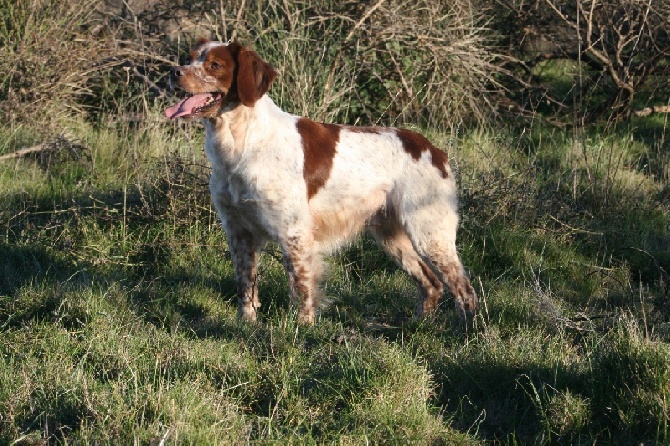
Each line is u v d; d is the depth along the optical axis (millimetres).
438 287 6297
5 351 4910
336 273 6816
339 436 4008
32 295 5711
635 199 8383
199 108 5449
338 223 5988
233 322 5566
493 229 7477
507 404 4539
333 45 9828
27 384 4348
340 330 5582
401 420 4168
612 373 4438
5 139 8898
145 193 7559
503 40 11867
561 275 6953
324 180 5797
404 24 10094
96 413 4031
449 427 4270
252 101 5363
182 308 5980
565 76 12211
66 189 7965
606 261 7273
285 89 9227
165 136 9062
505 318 5836
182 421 3926
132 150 8594
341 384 4457
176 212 7227
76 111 9992
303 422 4211
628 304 6211
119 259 6766
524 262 7074
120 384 4363
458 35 10789
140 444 3807
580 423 4184
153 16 10781
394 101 10219
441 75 10438
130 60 9711
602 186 8336
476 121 10758
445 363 4926
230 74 5461
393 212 6082
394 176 6016
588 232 7500
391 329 5879
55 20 10000
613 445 4094
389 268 7016
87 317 5324
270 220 5648
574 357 4965
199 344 5062
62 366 4660
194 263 6863
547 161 9414
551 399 4309
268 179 5559
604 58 10820
